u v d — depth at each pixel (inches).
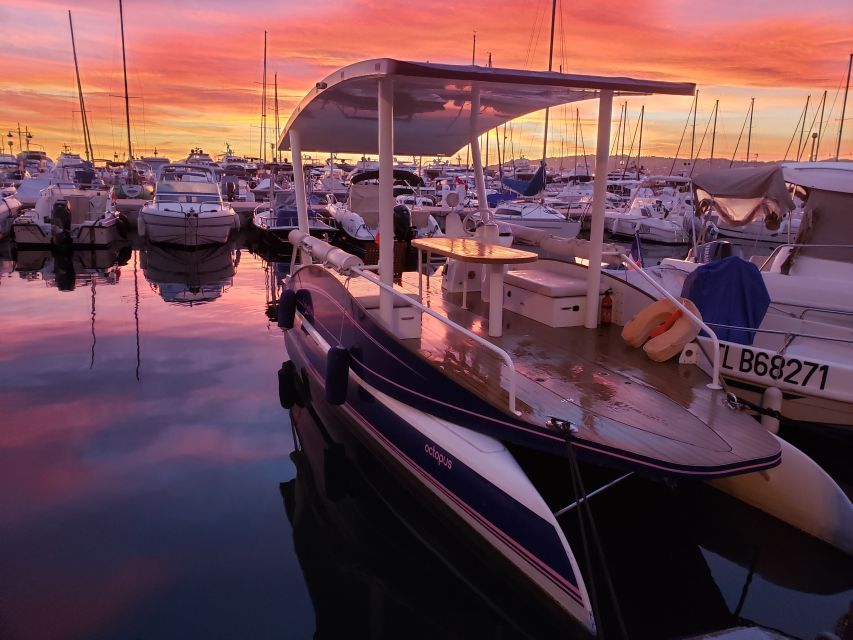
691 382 158.2
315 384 244.4
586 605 116.6
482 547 143.3
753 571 144.2
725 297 217.9
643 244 851.4
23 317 364.5
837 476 193.8
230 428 215.9
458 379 150.6
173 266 575.5
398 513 166.7
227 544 149.8
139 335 331.3
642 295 196.4
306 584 136.3
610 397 147.1
